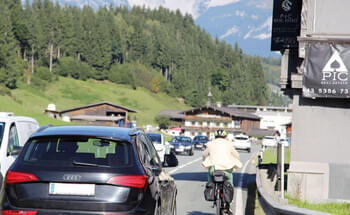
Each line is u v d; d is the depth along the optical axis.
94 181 9.33
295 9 23.12
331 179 21.30
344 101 21.31
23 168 9.48
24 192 9.37
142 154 10.32
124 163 9.68
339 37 21.20
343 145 21.34
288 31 23.11
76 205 9.28
